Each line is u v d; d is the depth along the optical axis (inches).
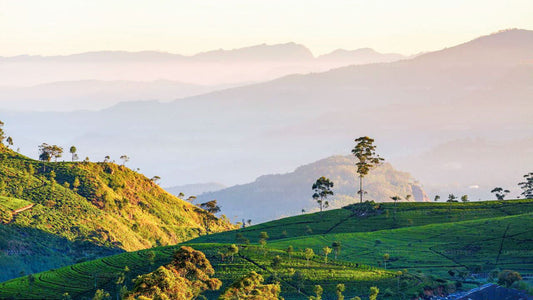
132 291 5861.2
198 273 6894.7
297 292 7052.2
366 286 7160.4
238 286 6127.0
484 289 6481.3
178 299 5885.8
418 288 6850.4
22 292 7317.9
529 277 7160.4
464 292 6811.0
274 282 7224.4
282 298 6525.6
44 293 7322.8
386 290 6850.4
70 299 7071.9
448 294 6801.2
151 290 5826.8
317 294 6771.7
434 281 7106.3
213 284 6899.6
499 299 6333.7
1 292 7293.3
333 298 6879.9
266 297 5994.1
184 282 6392.7
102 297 7003.0
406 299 6624.0
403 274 7337.6
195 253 7135.8
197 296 6697.8
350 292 7027.6
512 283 6545.3
